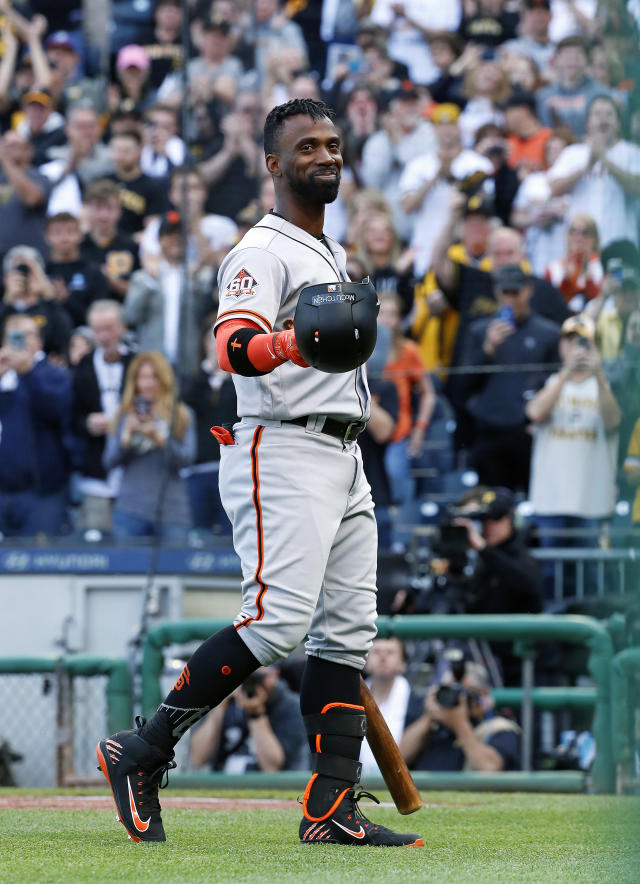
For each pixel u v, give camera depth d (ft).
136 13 117.60
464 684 60.54
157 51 116.47
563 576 79.97
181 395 90.68
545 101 100.48
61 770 66.85
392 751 32.53
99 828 33.06
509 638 61.11
